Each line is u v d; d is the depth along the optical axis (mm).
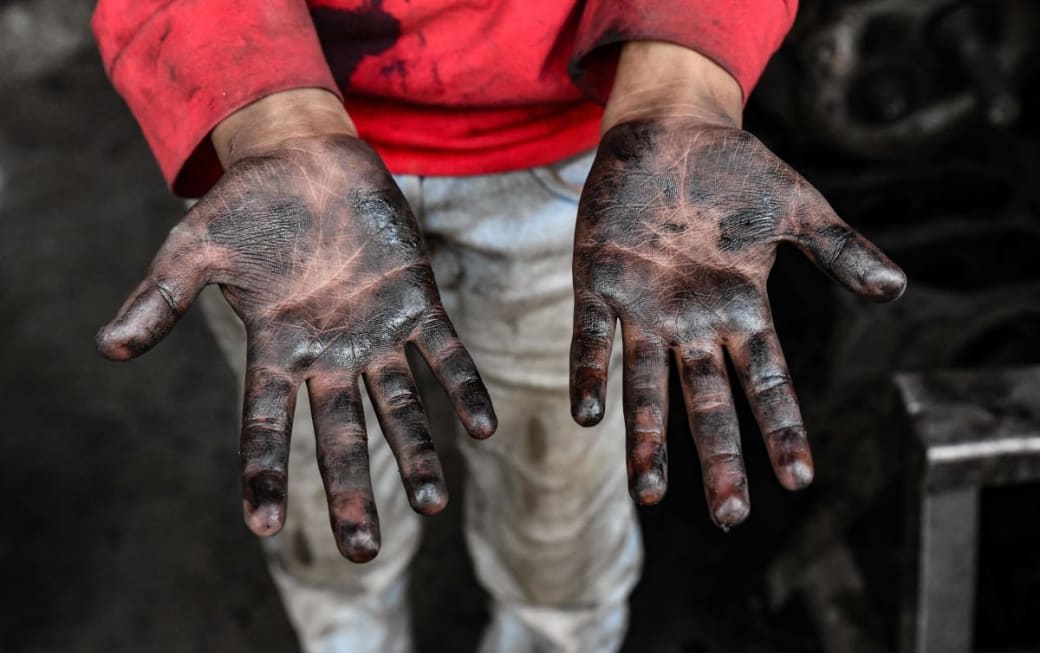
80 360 2246
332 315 893
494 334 1204
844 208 2029
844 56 1876
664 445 834
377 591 1443
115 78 1013
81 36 3084
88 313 2361
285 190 909
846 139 1938
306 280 900
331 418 858
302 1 1001
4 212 2645
